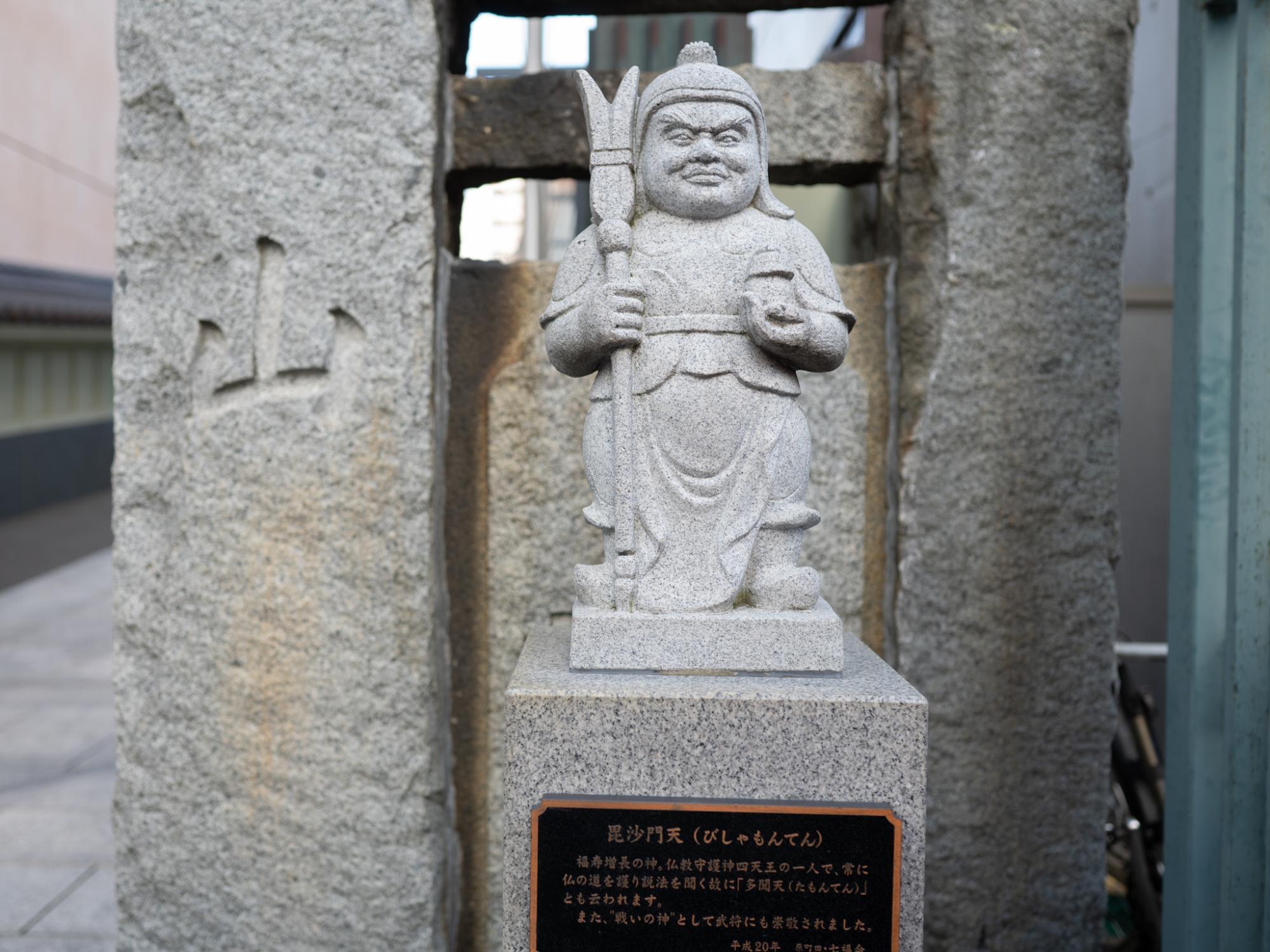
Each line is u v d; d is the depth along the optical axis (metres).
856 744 2.14
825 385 3.17
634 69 2.40
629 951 2.16
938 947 3.14
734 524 2.28
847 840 2.13
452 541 3.21
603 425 2.34
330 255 2.94
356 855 2.98
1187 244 2.78
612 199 2.34
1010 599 3.10
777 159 3.21
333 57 2.94
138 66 2.97
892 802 2.14
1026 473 3.08
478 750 3.22
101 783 4.99
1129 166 3.09
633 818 2.14
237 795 3.02
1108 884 3.96
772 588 2.30
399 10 2.93
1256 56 2.53
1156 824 3.77
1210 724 2.70
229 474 2.99
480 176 3.29
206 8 2.95
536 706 2.15
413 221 2.93
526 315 3.20
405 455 2.94
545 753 2.16
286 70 2.94
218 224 2.96
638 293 2.26
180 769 3.04
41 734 5.71
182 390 3.00
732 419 2.28
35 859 4.19
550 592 3.22
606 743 2.16
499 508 3.21
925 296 3.06
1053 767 3.14
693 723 2.15
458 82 3.19
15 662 7.23
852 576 3.20
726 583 2.27
